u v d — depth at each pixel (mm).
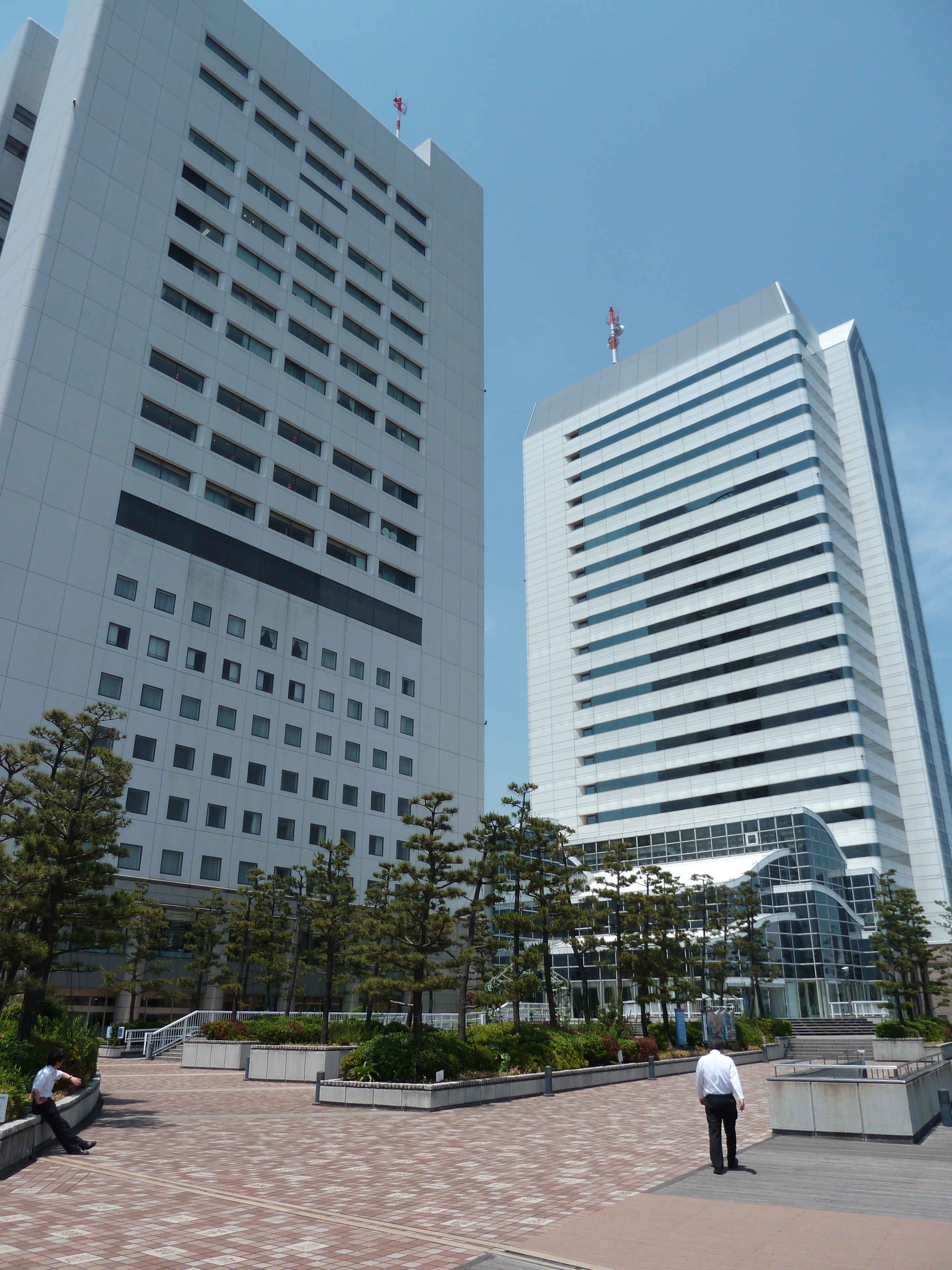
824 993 63000
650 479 107188
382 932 27500
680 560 100938
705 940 52156
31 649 44844
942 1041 50594
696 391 105562
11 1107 14852
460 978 31266
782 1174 13555
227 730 53188
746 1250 9172
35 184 54906
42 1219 10227
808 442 92750
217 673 53562
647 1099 26453
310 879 46906
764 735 87500
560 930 35250
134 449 52531
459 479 77000
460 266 83875
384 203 76750
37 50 65562
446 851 29250
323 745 58812
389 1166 14312
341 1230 10016
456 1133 18375
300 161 69438
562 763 104562
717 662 93812
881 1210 11023
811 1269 8445
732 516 97312
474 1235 9805
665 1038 41125
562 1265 8695
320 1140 17281
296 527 62156
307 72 71750
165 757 49531
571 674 107812
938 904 73125
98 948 45656
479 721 72062
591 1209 11219
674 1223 10398
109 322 52781
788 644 88438
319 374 66250
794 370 96250
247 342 61781
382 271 74812
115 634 48812
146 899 42469
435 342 78375
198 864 49594
